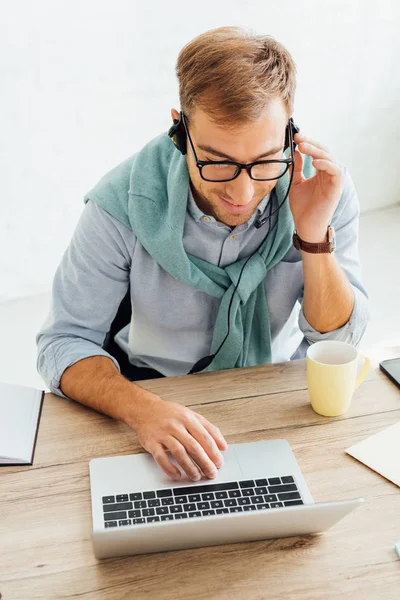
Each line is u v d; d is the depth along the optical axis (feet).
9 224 9.75
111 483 3.42
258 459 3.56
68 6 8.99
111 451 3.67
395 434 3.73
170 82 9.96
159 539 2.95
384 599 2.87
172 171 4.33
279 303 4.83
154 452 3.50
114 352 5.19
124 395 3.89
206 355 4.91
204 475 3.44
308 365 3.86
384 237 11.36
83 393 4.03
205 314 4.73
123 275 4.64
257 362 4.95
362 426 3.82
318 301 4.46
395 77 11.48
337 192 4.21
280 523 2.99
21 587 2.94
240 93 3.57
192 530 2.91
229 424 3.85
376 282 10.01
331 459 3.59
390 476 3.45
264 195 4.04
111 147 9.98
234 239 4.47
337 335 4.59
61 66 9.25
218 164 3.79
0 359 8.77
